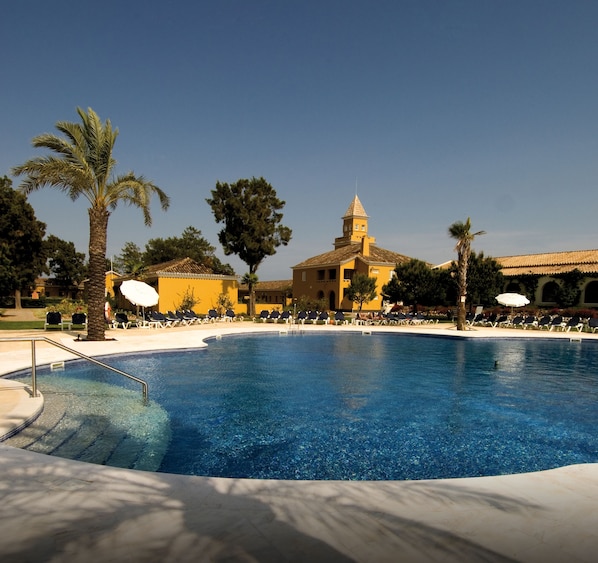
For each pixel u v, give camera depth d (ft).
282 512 10.45
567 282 110.22
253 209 117.19
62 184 47.29
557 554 8.82
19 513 10.18
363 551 8.79
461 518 10.34
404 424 24.35
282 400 29.22
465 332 71.82
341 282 141.59
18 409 20.65
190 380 34.65
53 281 217.77
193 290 112.68
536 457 19.60
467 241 77.66
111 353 41.45
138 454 18.83
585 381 37.63
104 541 8.97
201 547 8.79
